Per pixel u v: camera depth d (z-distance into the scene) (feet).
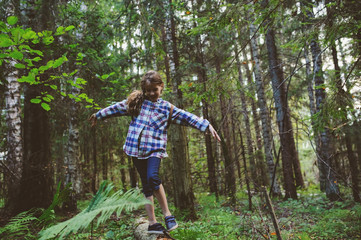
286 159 27.99
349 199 21.56
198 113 25.25
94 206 5.03
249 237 10.84
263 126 32.42
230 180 20.03
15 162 21.22
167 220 7.37
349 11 9.93
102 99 18.78
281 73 28.07
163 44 23.57
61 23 17.85
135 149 7.45
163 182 33.88
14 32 6.96
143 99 7.80
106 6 31.94
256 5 10.00
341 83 11.60
